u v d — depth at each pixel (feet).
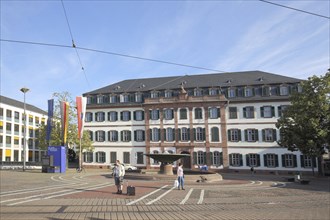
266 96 188.96
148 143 202.18
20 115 279.28
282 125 145.38
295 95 143.23
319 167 143.43
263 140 186.09
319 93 135.13
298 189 84.33
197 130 195.42
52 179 107.55
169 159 120.47
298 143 136.46
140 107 208.13
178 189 79.46
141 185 89.15
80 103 169.27
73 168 202.69
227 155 189.67
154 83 219.20
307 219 41.29
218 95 193.77
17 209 47.42
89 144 197.98
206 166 179.52
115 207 50.14
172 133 199.00
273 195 69.46
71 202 54.90
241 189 82.07
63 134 157.58
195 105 196.85
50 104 172.55
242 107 191.31
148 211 46.85
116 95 214.48
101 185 86.69
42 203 53.52
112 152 209.67
